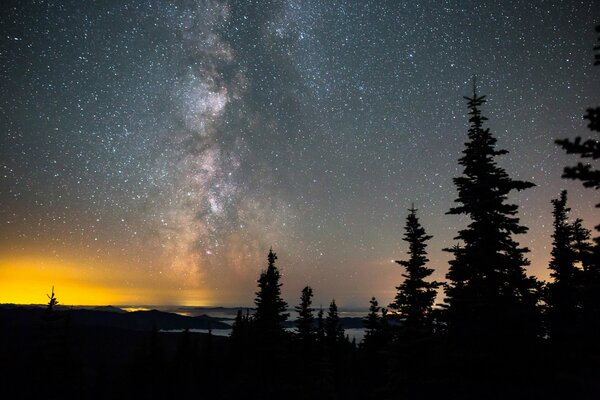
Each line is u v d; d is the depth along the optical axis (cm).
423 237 2653
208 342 5991
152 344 5947
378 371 3988
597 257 871
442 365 1920
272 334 3809
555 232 2500
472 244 1856
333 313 5184
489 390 1605
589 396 1366
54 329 4231
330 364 3988
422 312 2538
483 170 1811
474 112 1875
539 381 1596
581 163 762
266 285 3941
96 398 4638
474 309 1781
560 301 2073
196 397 4625
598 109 744
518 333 1669
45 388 3988
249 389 3756
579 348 1666
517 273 1805
